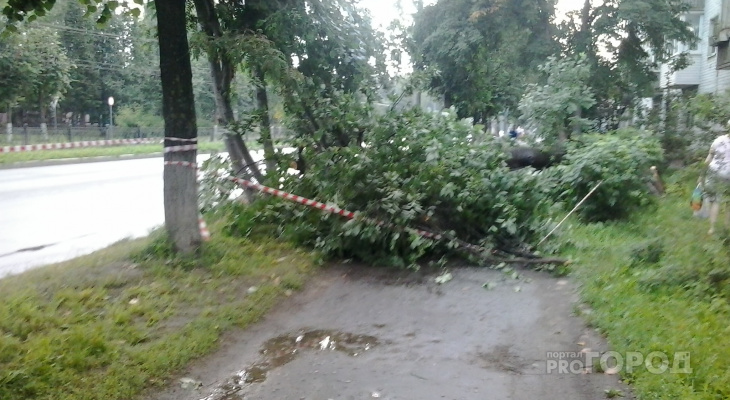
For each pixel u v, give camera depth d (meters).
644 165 10.69
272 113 10.38
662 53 19.95
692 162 14.33
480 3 19.05
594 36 19.30
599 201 10.27
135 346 5.01
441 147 8.42
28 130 32.72
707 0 23.39
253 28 9.89
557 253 8.26
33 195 15.52
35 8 6.27
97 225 11.61
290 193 8.82
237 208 8.98
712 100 14.73
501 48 19.81
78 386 4.35
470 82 19.78
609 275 6.88
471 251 8.11
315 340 5.55
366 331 5.77
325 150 9.10
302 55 10.14
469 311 6.27
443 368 4.90
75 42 36.28
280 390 4.56
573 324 5.79
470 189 8.18
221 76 9.98
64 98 35.97
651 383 4.29
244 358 5.14
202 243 7.48
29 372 4.32
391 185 8.02
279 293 6.74
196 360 5.04
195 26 10.27
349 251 8.23
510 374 4.76
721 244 6.12
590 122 14.52
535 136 14.09
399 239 7.99
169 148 7.25
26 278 6.53
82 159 27.84
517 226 8.44
